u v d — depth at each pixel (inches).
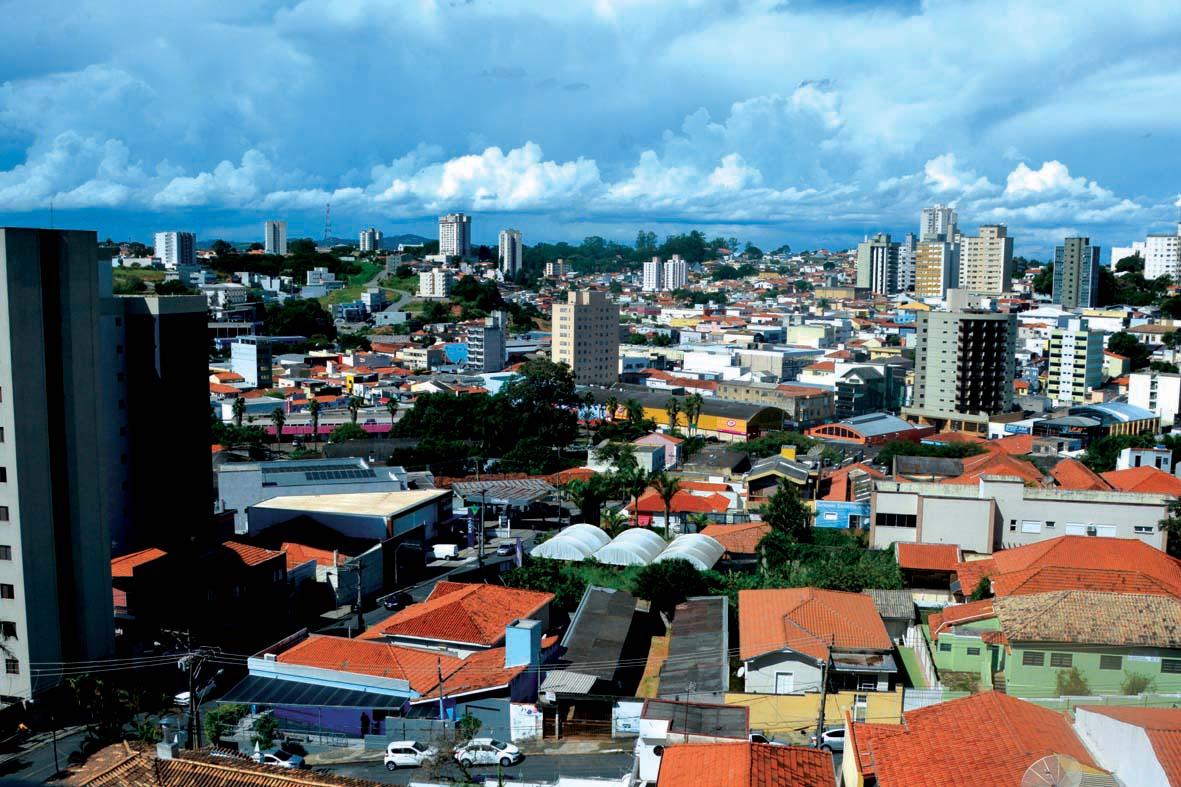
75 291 3850.9
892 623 3676.2
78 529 3868.1
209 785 2022.6
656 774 2514.8
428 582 4972.9
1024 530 4453.7
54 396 3828.7
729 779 2012.8
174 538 5211.6
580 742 2965.1
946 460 6013.8
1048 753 1888.5
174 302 5231.3
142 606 4227.4
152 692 3553.2
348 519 5098.4
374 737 2989.7
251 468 5851.4
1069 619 3006.9
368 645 3442.4
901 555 4205.2
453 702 3075.8
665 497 5541.3
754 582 4146.2
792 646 3068.4
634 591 4092.0
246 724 2977.4
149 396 5172.2
